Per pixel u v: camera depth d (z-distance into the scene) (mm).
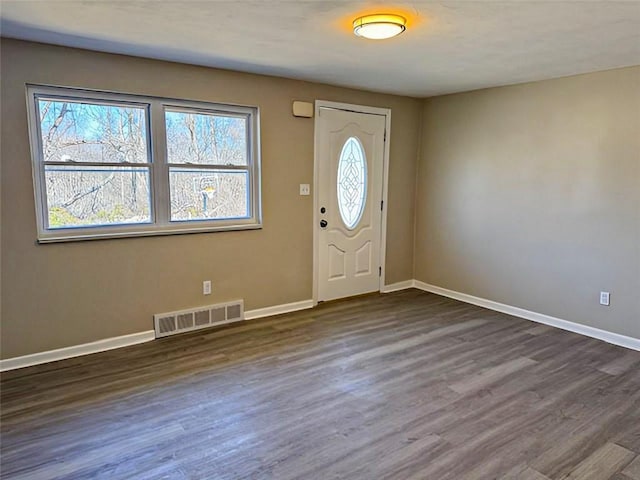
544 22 2447
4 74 2855
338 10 2303
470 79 4027
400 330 3936
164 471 2051
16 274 3031
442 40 2807
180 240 3701
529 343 3646
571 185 3857
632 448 2244
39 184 3102
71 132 3191
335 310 4496
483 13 2314
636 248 3492
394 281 5328
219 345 3545
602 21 2424
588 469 2082
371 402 2680
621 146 3520
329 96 4414
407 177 5242
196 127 3736
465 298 4875
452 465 2100
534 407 2635
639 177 3434
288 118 4164
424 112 5184
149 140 3518
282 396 2746
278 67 3643
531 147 4129
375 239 5074
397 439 2303
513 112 4250
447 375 3049
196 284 3830
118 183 3422
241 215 4086
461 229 4855
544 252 4105
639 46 2898
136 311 3547
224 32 2697
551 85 3932
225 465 2094
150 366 3150
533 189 4141
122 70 3279
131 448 2219
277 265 4309
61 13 2375
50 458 2137
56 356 3230
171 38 2838
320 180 4516
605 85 3578
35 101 3029
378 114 4836
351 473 2041
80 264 3262
